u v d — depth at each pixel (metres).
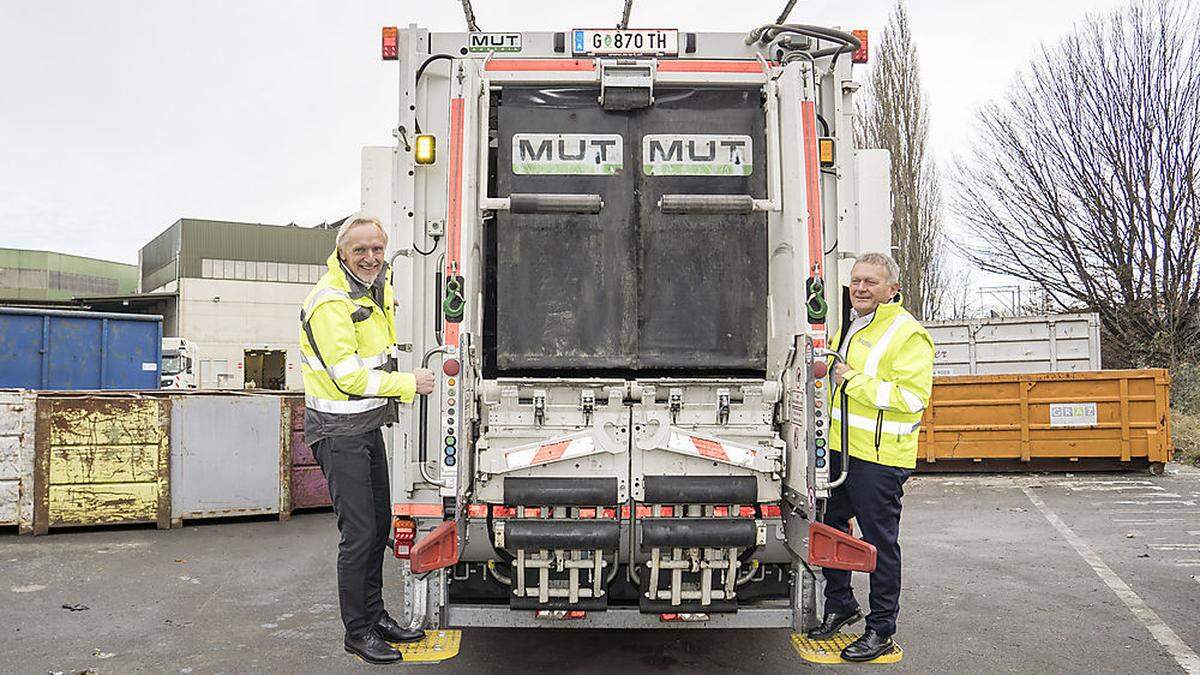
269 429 9.48
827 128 4.70
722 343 4.29
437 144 4.55
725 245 4.30
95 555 7.83
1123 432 12.45
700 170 4.32
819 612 4.18
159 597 6.44
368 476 4.12
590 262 4.26
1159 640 5.44
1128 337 22.30
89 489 8.84
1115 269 22.25
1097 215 22.30
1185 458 14.15
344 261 4.12
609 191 4.28
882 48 26.75
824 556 3.80
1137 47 21.67
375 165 4.71
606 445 3.96
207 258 37.88
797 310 4.01
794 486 4.07
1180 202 21.38
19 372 13.17
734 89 4.38
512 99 4.30
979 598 6.43
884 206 4.73
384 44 4.57
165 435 9.07
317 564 7.50
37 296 56.50
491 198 4.22
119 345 13.95
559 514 3.98
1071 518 9.68
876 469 4.32
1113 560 7.65
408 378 3.99
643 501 3.94
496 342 4.31
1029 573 7.20
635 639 5.38
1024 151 23.47
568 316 4.25
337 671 4.90
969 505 10.59
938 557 7.81
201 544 8.30
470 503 4.00
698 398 4.15
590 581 4.02
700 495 3.93
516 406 4.03
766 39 4.66
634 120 4.32
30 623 5.80
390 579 6.89
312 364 4.09
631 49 4.70
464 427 3.83
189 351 23.42
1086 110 22.38
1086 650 5.26
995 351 15.78
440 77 4.58
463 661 4.99
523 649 5.19
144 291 48.19
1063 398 12.64
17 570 7.27
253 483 9.39
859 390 4.21
